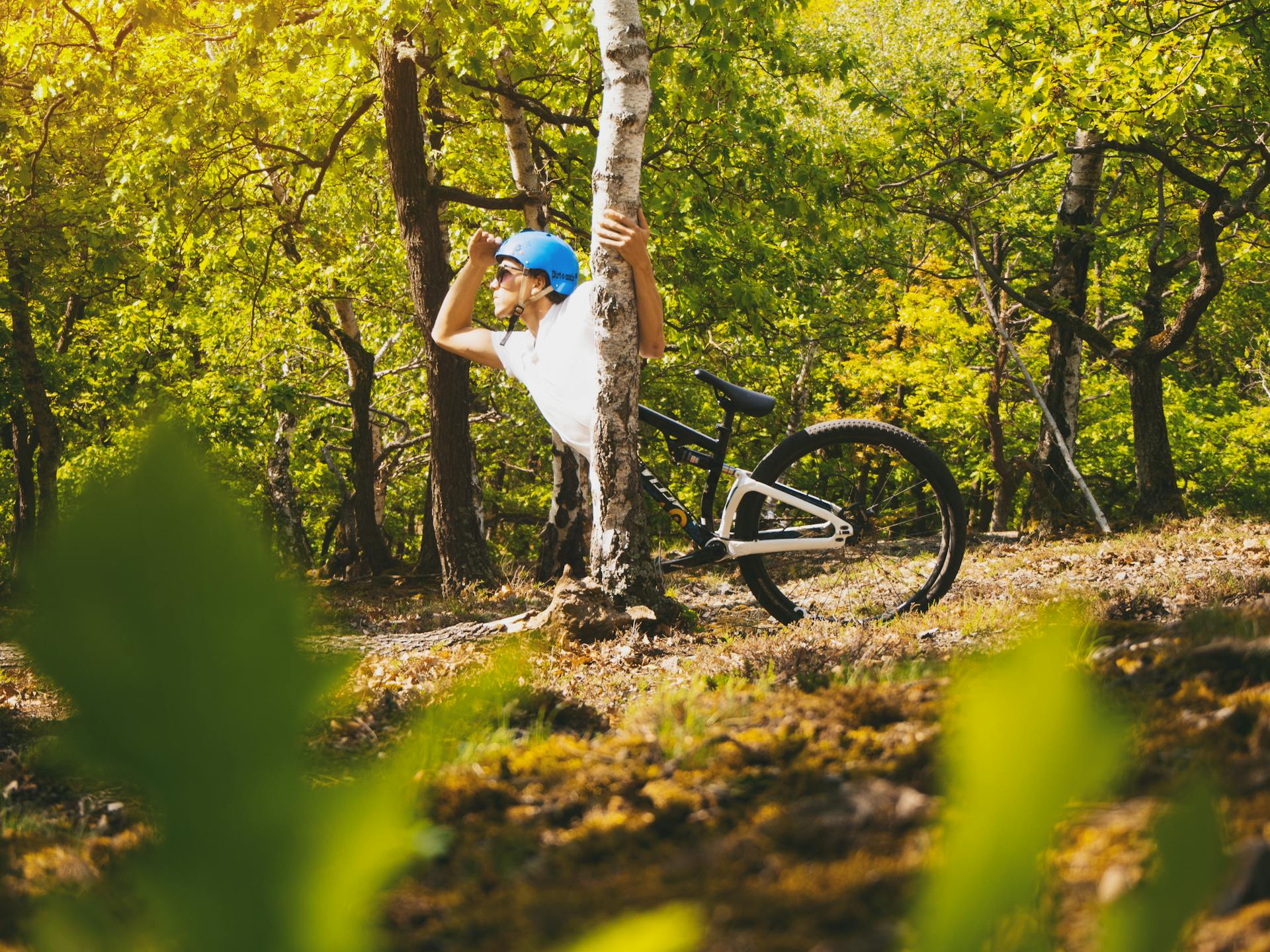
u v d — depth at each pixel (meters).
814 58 12.96
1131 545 10.35
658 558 5.96
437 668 4.25
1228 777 1.23
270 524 0.20
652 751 1.93
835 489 24.06
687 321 14.28
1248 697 1.73
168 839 0.20
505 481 29.97
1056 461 17.86
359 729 1.96
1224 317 23.03
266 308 17.41
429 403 11.88
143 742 0.19
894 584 7.59
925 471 5.63
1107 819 1.10
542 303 5.68
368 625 7.49
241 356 18.91
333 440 23.94
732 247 13.47
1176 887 0.23
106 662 0.18
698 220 12.94
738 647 4.66
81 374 20.50
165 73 12.07
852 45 16.78
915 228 20.03
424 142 11.30
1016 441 24.59
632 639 5.29
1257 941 0.85
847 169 13.70
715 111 12.11
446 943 1.10
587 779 1.76
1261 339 25.33
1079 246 17.17
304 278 16.19
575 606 5.45
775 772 1.75
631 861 1.38
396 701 2.45
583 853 1.42
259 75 12.09
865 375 20.36
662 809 1.59
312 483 24.86
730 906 1.08
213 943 0.20
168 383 20.44
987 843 0.21
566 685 4.20
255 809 0.20
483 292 15.55
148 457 0.19
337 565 17.88
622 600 5.78
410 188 11.33
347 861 0.21
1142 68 11.20
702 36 10.87
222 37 11.72
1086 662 2.07
